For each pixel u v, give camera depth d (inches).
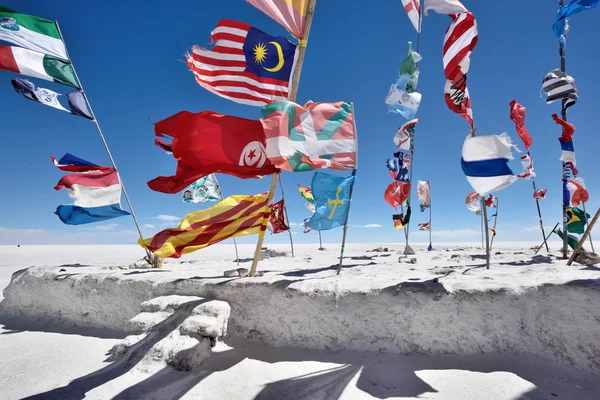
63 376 118.9
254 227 169.2
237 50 178.7
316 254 474.9
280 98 176.9
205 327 122.1
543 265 199.5
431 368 113.5
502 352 117.6
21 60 212.8
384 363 118.6
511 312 120.0
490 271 175.8
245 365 122.1
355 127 161.2
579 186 222.5
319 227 173.0
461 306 123.0
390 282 139.3
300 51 158.7
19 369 126.8
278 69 177.5
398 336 126.5
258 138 155.8
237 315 149.0
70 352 144.6
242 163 153.9
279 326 141.1
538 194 313.4
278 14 153.3
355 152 159.5
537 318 117.9
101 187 231.3
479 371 109.4
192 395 100.5
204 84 178.9
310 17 157.4
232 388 105.1
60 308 193.8
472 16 161.6
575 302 112.7
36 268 220.5
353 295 133.6
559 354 111.4
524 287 121.9
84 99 234.1
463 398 96.0
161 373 110.3
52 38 228.8
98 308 183.0
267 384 107.7
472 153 149.9
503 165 145.4
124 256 769.6
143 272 207.3
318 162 147.4
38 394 104.8
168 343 119.5
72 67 233.3
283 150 138.9
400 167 283.0
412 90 210.1
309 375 113.4
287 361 125.0
